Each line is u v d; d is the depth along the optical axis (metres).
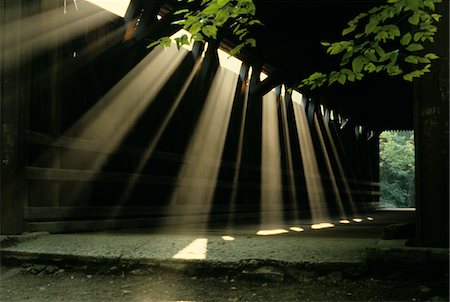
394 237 4.89
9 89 5.79
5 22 5.86
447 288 4.06
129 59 7.66
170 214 8.79
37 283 4.79
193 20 3.70
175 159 8.84
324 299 3.99
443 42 4.25
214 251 4.96
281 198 13.20
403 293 4.01
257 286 4.41
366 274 4.35
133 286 4.57
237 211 11.01
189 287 4.48
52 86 6.38
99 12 7.18
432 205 4.24
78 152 6.83
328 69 10.93
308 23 9.55
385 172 38.94
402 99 16.33
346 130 19.02
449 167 4.18
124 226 7.59
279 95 13.12
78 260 5.04
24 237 5.57
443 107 4.23
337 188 17.58
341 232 7.08
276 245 5.05
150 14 7.49
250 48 10.34
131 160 7.93
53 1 6.43
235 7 3.62
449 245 4.17
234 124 10.95
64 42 6.62
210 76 9.59
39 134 6.06
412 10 3.32
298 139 14.26
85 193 7.00
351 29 3.52
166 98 8.80
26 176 5.84
